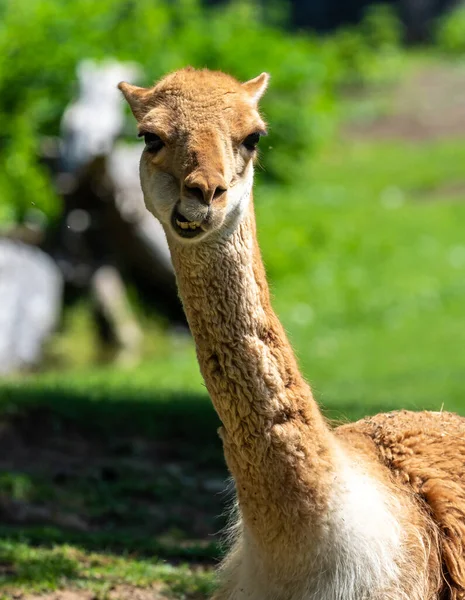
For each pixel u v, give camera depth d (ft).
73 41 204.23
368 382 159.43
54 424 112.37
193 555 82.48
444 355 174.91
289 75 249.34
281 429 52.49
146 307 192.85
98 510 93.15
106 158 175.94
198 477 103.09
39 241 186.50
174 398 127.03
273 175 266.77
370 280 217.97
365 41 432.66
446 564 57.57
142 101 54.49
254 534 53.83
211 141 51.39
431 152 315.37
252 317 52.90
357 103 375.04
